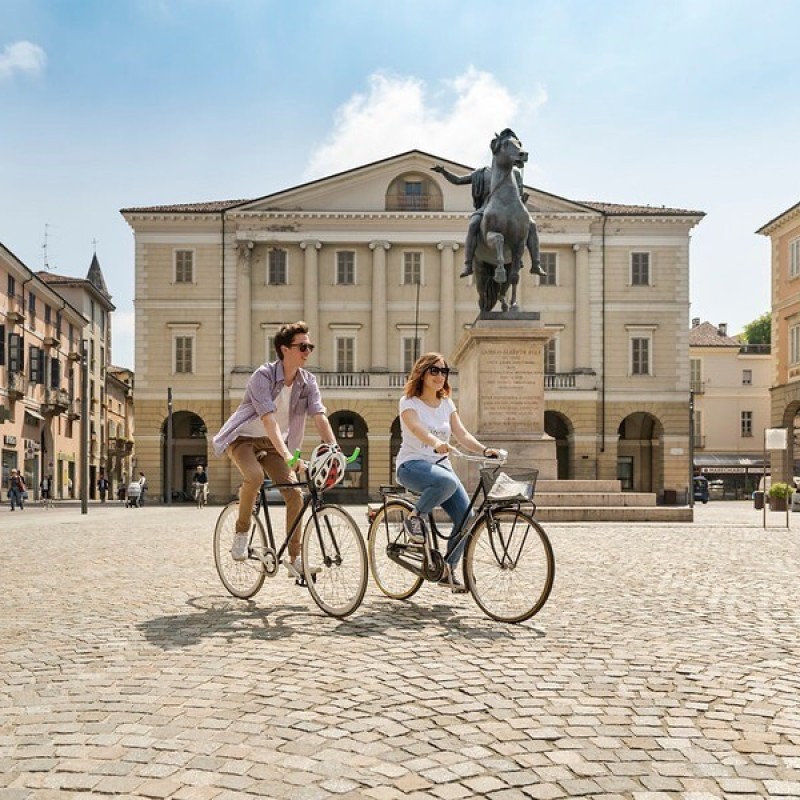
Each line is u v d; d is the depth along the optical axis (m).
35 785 3.05
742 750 3.40
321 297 48.06
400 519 6.57
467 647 5.11
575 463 47.12
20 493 32.94
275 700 4.02
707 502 49.84
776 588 7.64
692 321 72.38
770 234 46.28
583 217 47.62
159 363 47.31
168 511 30.86
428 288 48.25
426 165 48.22
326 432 6.37
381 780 3.09
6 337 42.91
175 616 6.12
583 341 47.84
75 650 5.04
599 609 6.46
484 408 16.52
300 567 6.33
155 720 3.74
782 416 44.41
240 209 47.16
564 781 3.08
